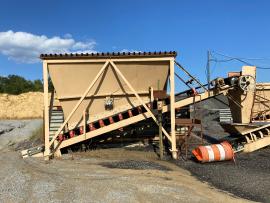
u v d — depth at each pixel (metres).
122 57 15.52
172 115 15.45
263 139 16.45
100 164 13.78
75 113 16.55
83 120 16.45
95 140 17.69
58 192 9.36
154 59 15.53
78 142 16.56
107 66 15.80
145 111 16.98
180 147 16.86
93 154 16.19
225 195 9.68
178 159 15.05
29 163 14.16
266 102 19.14
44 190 9.53
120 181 10.55
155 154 16.05
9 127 31.30
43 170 12.48
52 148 15.95
